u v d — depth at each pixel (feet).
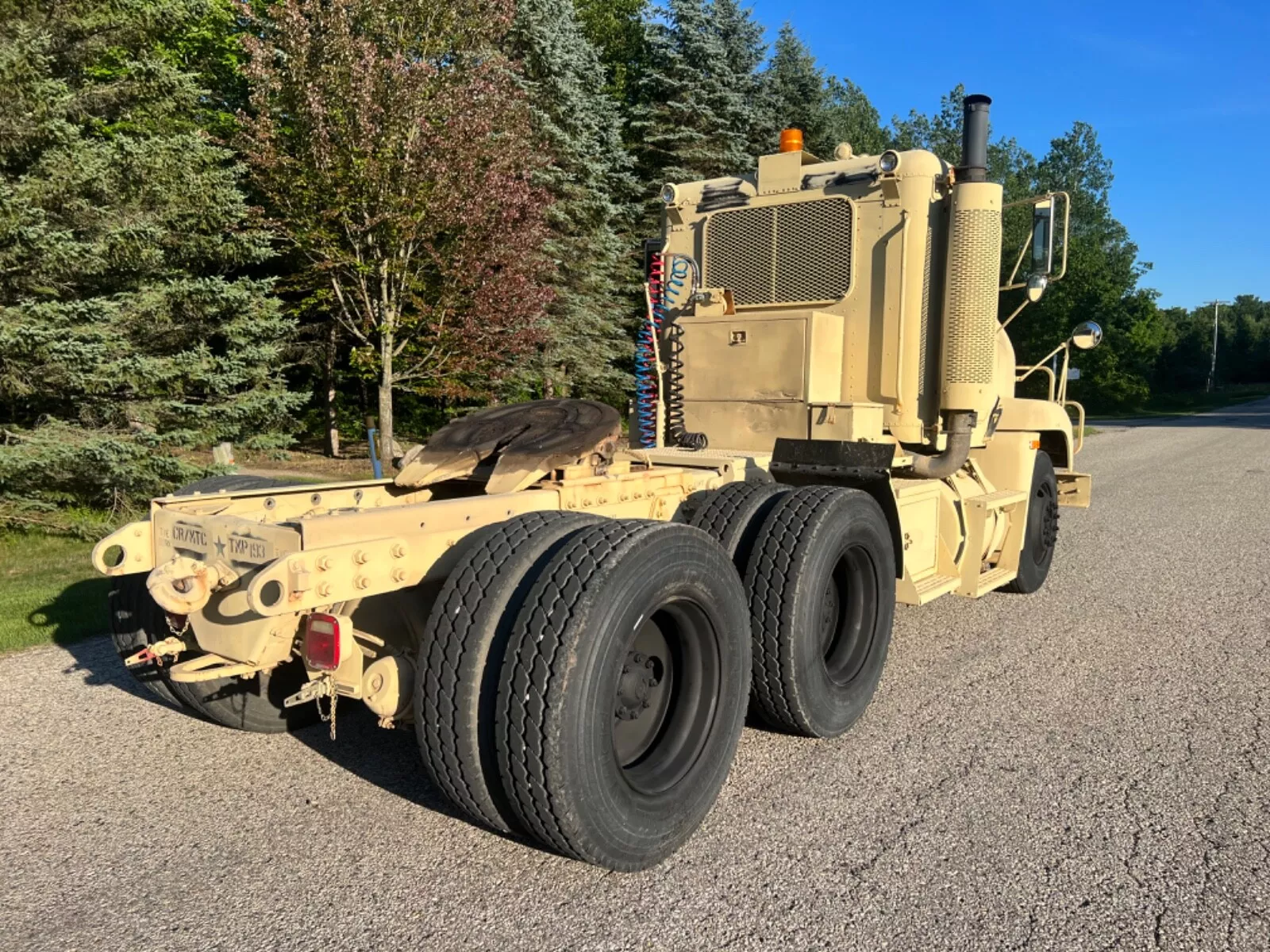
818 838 10.96
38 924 9.25
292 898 9.71
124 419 30.91
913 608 21.90
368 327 44.98
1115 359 139.23
